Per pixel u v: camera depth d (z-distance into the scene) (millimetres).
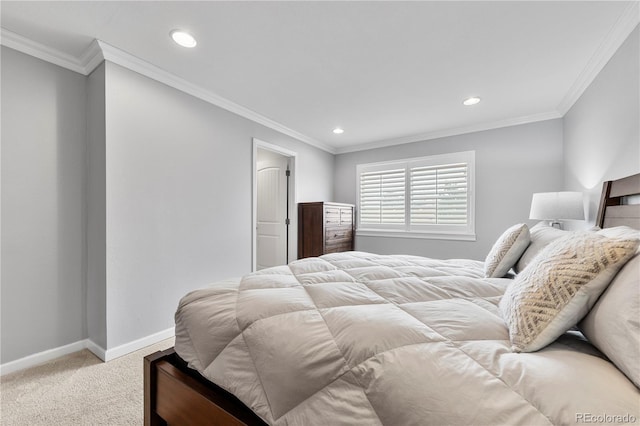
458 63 2184
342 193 4805
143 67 2191
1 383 1719
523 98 2793
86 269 2195
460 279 1378
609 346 639
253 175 3264
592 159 2295
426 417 595
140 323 2193
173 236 2436
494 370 651
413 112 3180
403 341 761
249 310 1029
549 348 747
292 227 4020
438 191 3891
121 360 2002
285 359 831
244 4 1590
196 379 1106
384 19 1706
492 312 1027
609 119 1978
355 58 2129
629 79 1715
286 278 1399
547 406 546
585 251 778
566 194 2318
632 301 615
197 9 1628
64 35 1856
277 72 2336
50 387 1681
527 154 3303
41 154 1981
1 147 1822
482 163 3588
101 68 2041
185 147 2543
